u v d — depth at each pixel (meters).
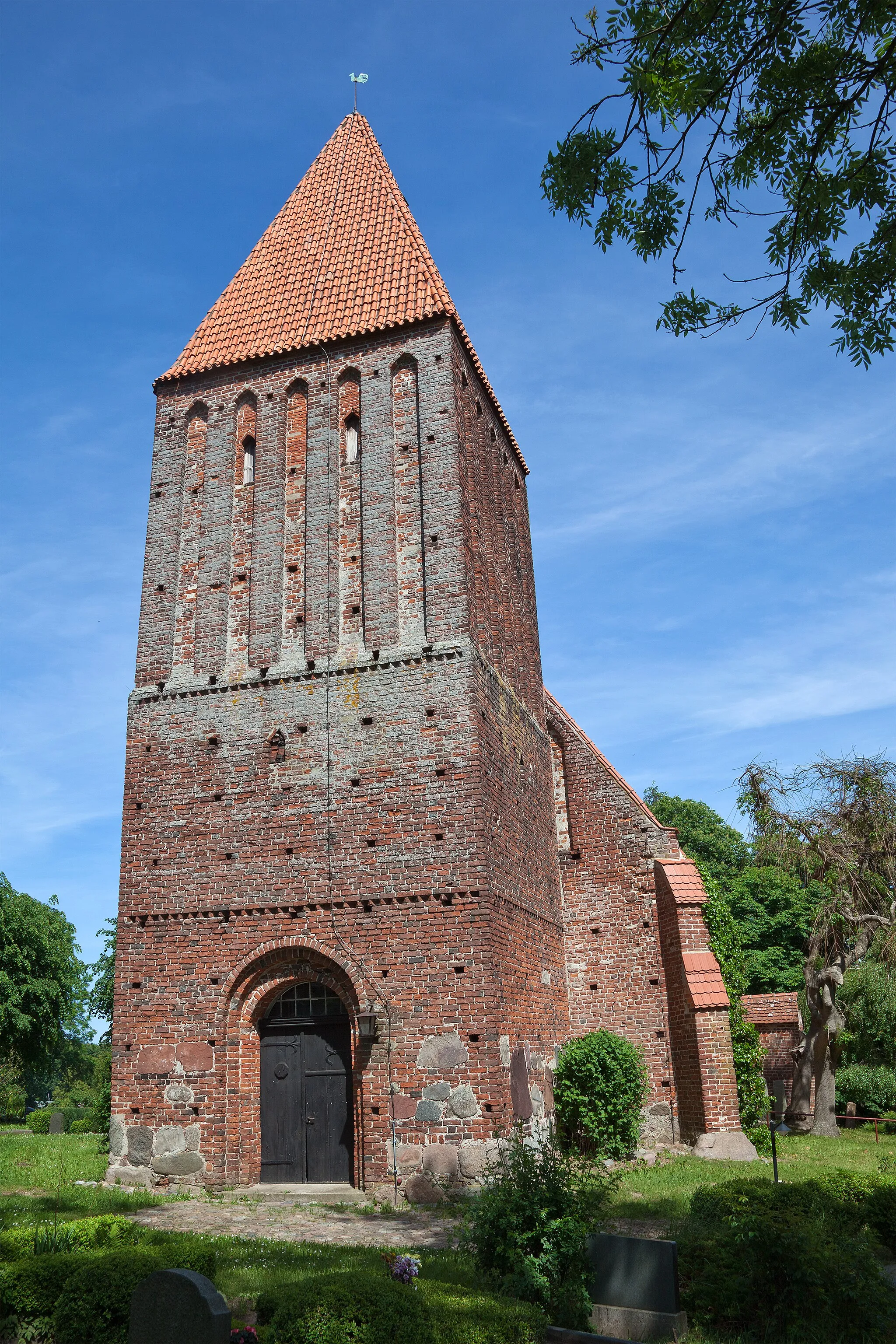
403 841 16.67
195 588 19.77
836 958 29.22
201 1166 16.09
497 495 22.17
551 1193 9.62
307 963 16.83
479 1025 15.52
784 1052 36.12
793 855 29.31
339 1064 16.69
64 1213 14.09
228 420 20.58
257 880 17.25
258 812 17.62
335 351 20.19
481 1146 14.90
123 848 18.20
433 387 19.19
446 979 15.86
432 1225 13.26
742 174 9.05
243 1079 16.69
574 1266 9.22
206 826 17.86
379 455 19.14
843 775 29.31
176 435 20.92
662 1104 21.52
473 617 18.11
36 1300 8.36
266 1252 11.16
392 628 18.02
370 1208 14.28
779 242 9.09
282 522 19.45
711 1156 19.45
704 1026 20.34
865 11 8.24
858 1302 8.82
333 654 18.22
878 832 28.52
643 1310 9.04
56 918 46.81
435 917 16.19
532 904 19.77
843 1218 10.96
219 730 18.33
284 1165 16.50
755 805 29.80
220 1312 6.88
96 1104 29.34
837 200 8.71
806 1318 8.88
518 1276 9.05
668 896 22.27
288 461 19.97
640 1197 14.98
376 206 22.81
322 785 17.42
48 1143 28.05
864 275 8.88
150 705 18.94
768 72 8.59
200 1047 16.73
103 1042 47.31
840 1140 26.00
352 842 16.94
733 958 22.53
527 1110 16.88
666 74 8.49
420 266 20.67
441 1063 15.48
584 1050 20.08
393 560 18.41
